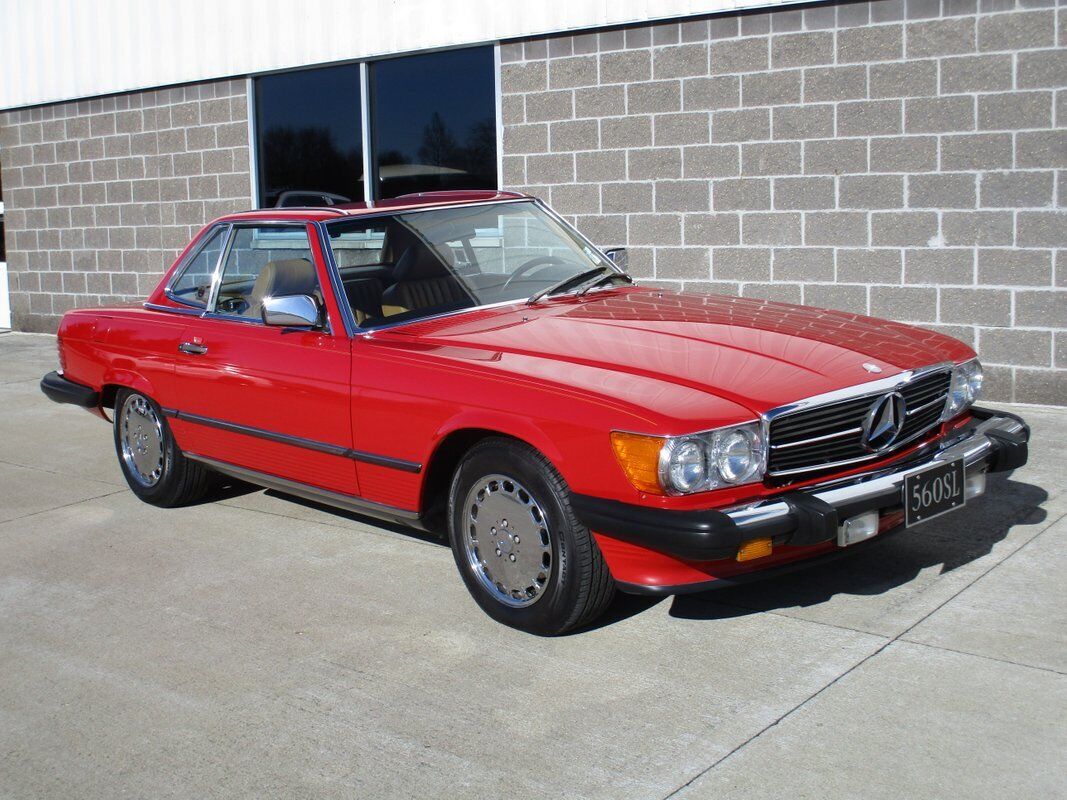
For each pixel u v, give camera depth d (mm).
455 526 4613
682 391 4008
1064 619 4281
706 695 3826
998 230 7680
